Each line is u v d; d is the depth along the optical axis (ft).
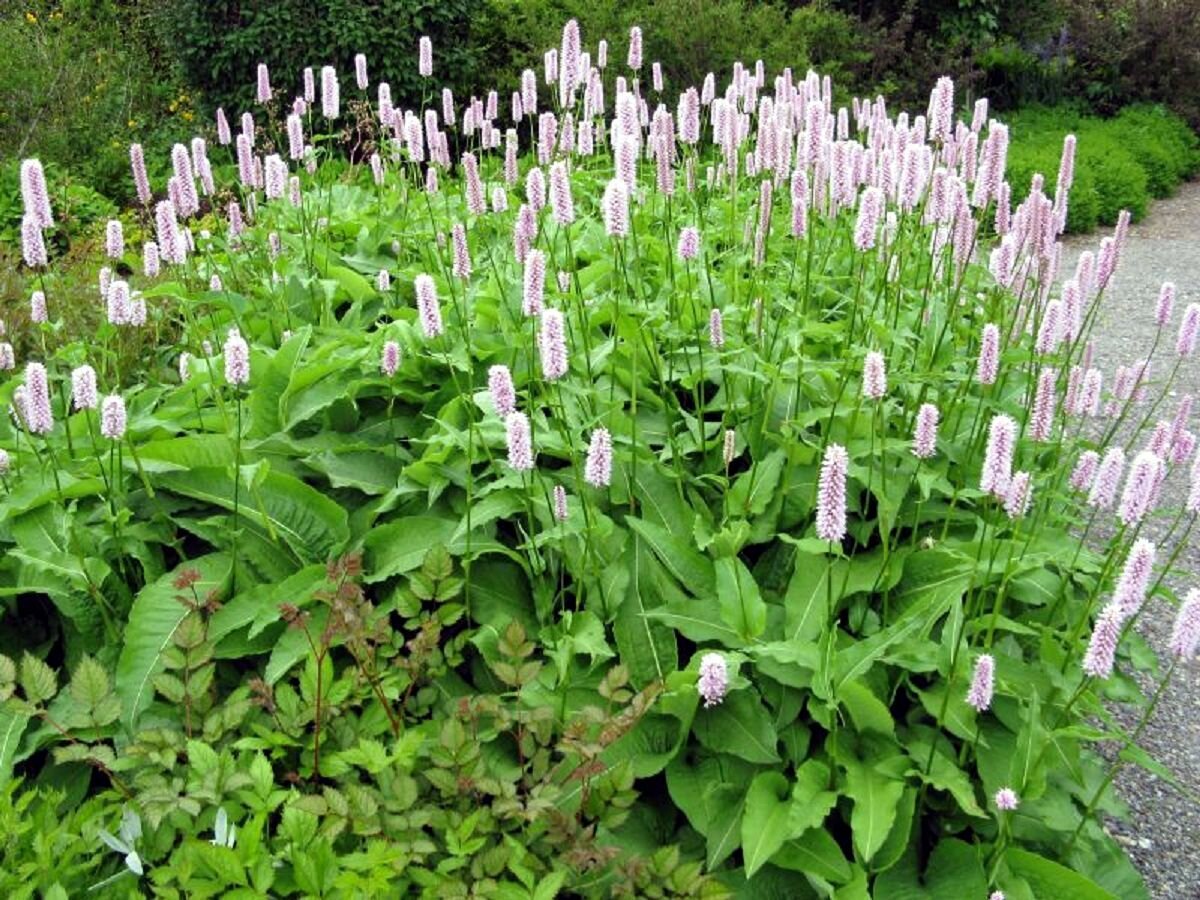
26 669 9.89
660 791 11.37
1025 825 10.98
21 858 9.18
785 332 15.43
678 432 14.70
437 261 19.77
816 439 13.98
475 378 15.15
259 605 11.60
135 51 47.85
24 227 13.12
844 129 20.22
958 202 15.43
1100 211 47.01
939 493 14.11
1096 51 60.80
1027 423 15.47
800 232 15.43
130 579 12.73
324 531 12.66
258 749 9.93
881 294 17.60
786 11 48.16
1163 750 14.85
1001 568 12.35
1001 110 59.57
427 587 10.75
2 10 51.44
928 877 10.64
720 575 11.53
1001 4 58.29
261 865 8.45
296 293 18.69
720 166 22.44
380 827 8.85
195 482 12.76
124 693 10.87
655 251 18.35
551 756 10.79
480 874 8.74
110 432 10.79
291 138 20.61
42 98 40.78
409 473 12.70
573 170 22.27
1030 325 18.54
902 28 52.85
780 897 10.40
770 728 10.87
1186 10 61.52
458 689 11.59
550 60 19.80
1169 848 13.14
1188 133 60.54
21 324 17.93
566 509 11.00
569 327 15.55
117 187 37.63
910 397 14.96
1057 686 11.51
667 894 9.17
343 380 14.65
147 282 20.45
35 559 11.55
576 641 11.08
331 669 10.34
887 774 10.55
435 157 19.20
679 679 10.78
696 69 40.96
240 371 11.37
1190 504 11.30
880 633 11.11
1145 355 30.04
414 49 38.45
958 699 11.16
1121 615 9.30
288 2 37.19
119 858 9.71
